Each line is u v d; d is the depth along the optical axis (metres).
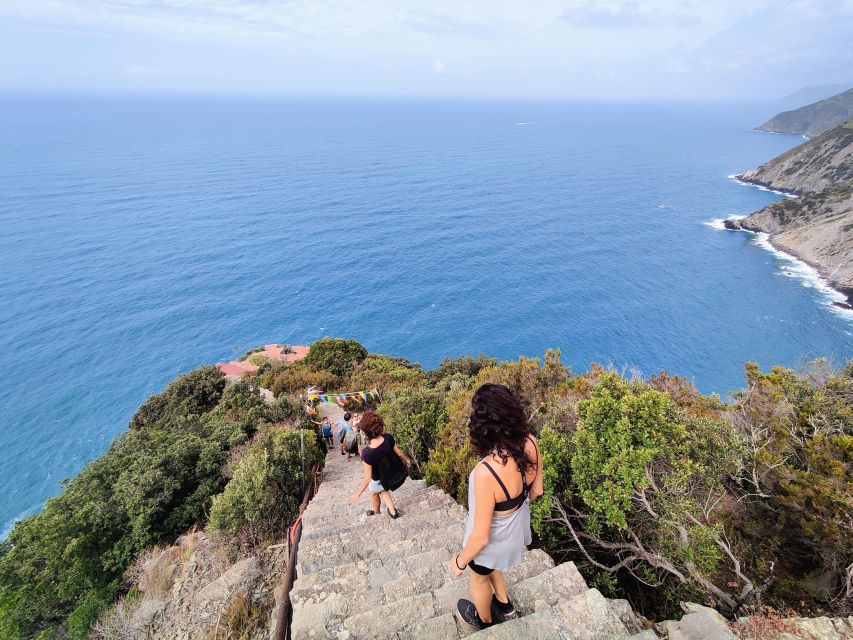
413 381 24.55
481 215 167.50
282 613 4.78
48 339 83.31
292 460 11.66
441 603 4.14
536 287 108.19
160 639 7.16
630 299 100.88
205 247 131.38
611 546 5.91
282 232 146.12
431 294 104.88
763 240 132.00
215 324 90.38
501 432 2.87
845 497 6.34
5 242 128.88
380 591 4.62
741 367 75.31
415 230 150.25
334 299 101.94
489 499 2.90
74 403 66.81
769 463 7.40
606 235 144.38
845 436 7.51
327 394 20.55
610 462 5.59
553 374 10.65
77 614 9.73
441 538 5.85
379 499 7.25
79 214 157.62
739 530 7.57
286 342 84.88
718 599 5.89
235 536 9.55
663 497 5.61
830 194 124.56
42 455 56.78
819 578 6.53
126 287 105.19
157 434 15.54
